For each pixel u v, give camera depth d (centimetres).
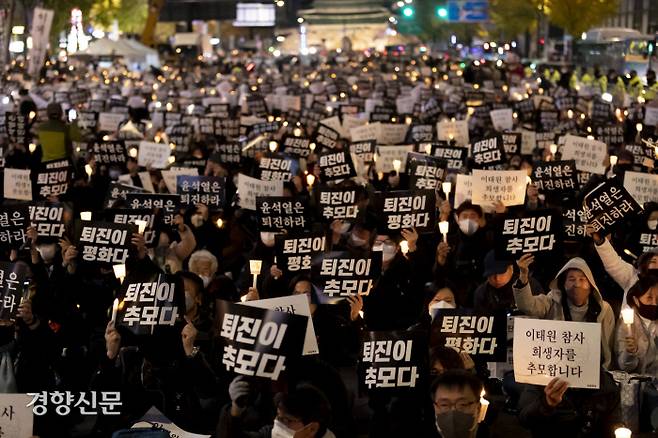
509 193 2230
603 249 1798
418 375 1339
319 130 3419
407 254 1888
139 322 1438
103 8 11581
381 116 4753
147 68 11194
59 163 2594
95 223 1820
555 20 10800
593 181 2359
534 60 12950
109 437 1423
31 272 1675
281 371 1223
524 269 1558
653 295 1516
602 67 9588
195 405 1427
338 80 7738
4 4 7738
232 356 1231
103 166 3191
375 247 1983
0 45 7294
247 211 2483
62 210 2008
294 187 2530
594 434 1409
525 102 4891
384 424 1347
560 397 1316
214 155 3111
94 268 1872
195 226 2292
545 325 1344
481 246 2028
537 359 1347
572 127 4253
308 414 1174
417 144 3169
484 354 1455
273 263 1936
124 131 4122
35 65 6744
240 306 1228
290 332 1220
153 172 2942
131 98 5569
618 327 1527
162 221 2136
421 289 1752
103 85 7188
